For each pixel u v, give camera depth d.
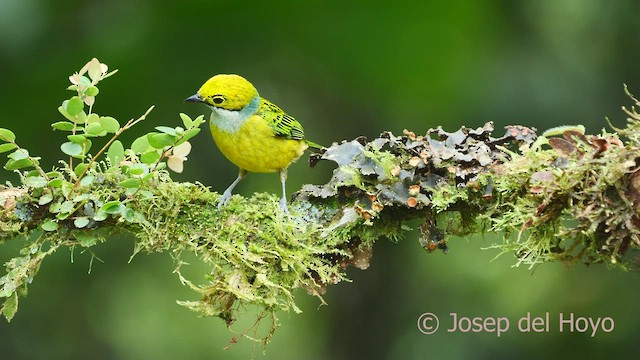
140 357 13.49
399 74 12.12
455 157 6.75
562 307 13.05
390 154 6.85
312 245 6.81
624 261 6.35
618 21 12.88
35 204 6.74
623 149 6.03
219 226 6.85
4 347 13.05
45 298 13.06
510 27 12.57
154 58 11.61
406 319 13.10
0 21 11.00
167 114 11.78
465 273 13.27
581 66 12.89
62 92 11.30
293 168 12.88
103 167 7.36
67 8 11.27
